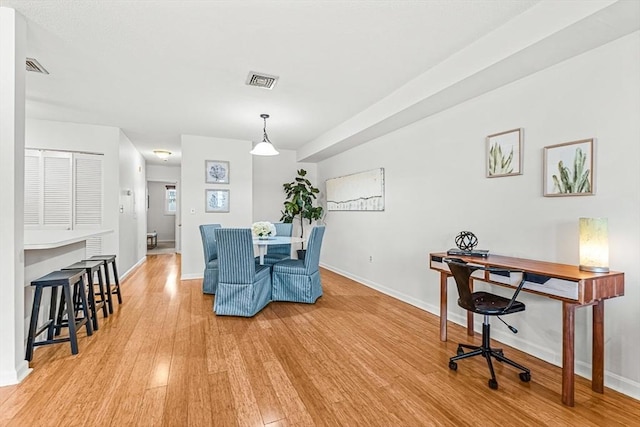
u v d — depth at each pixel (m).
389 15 2.10
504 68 2.38
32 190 4.43
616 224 2.03
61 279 2.41
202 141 5.36
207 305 3.81
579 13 1.80
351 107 3.94
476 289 3.02
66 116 4.25
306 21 2.16
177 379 2.14
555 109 2.35
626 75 1.97
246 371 2.25
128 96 3.52
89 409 1.81
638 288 1.94
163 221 11.34
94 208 4.71
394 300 4.08
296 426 1.69
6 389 1.99
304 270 3.93
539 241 2.47
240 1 1.96
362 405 1.87
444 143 3.37
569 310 1.86
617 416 1.77
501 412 1.81
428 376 2.20
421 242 3.73
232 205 5.55
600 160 2.10
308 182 6.52
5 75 2.04
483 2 1.99
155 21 2.16
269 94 3.48
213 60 2.71
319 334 2.93
